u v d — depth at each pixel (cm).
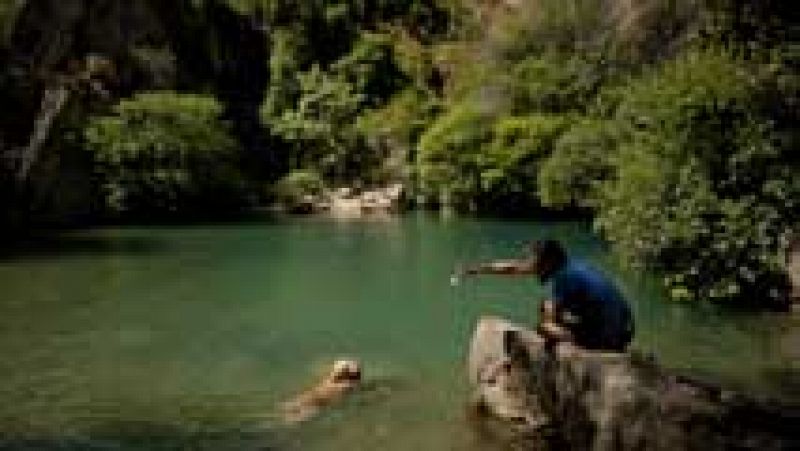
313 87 4541
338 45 4797
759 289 1691
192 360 1366
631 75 3325
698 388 906
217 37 4553
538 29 4144
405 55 4684
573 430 959
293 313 1697
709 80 1833
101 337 1504
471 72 4350
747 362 1312
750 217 1712
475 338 1212
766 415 869
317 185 4138
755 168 1753
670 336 1456
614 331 1022
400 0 5019
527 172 3612
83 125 3362
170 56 4200
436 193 3919
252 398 1180
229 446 1007
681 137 1827
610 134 2884
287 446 1004
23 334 1525
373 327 1580
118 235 2886
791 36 2153
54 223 3123
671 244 1747
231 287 1958
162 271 2166
